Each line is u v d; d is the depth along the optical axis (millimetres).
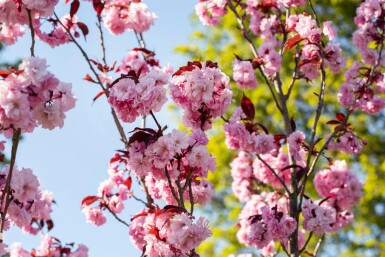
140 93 4160
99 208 5809
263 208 5672
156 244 4105
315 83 13320
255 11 7336
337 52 6086
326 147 6082
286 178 6738
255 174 6906
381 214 12922
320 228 5723
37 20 6164
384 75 6750
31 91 3619
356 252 12750
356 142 6449
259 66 6316
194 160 4227
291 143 5984
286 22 6754
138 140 4219
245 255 7113
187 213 4184
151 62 6348
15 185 3945
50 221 6570
